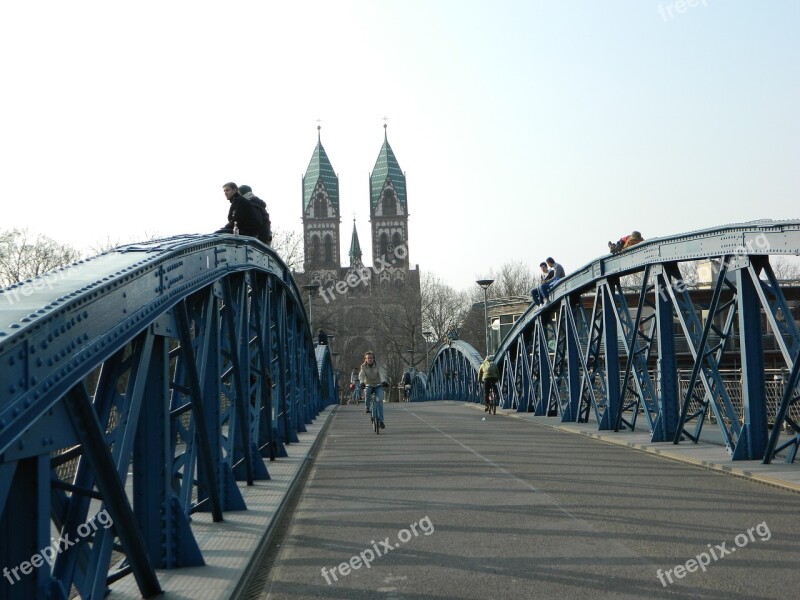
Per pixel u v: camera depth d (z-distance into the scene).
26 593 4.25
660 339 15.77
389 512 9.21
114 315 5.33
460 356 45.62
